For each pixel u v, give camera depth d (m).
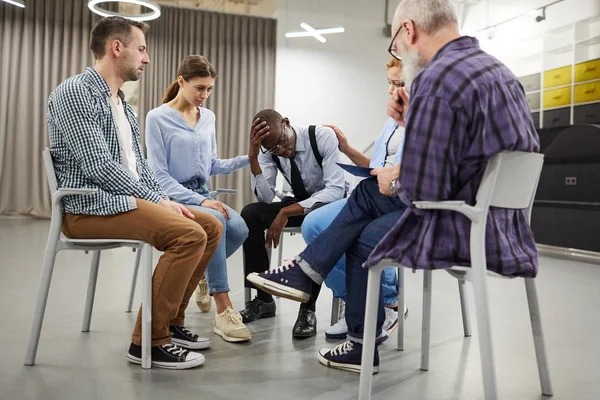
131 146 1.96
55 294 2.80
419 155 1.17
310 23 9.13
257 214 2.40
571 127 5.36
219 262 2.11
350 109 9.31
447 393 1.54
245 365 1.76
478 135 1.17
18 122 7.99
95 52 1.86
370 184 1.69
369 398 1.35
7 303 2.55
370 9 9.32
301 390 1.53
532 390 1.58
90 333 2.10
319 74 9.18
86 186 1.71
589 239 5.19
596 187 5.12
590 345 2.08
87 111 1.69
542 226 5.75
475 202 1.21
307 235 2.11
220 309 2.11
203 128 2.44
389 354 1.94
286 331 2.23
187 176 2.37
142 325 1.69
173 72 8.61
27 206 8.05
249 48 8.93
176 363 1.70
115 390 1.49
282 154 2.40
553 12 7.67
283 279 1.71
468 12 9.25
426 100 1.18
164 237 1.69
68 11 8.15
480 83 1.17
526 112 1.26
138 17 6.32
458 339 2.15
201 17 8.70
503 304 2.84
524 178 1.25
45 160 1.69
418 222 1.26
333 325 2.15
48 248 1.69
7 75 7.94
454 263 1.21
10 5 7.92
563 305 2.86
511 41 8.40
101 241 1.68
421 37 1.33
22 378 1.57
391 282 2.24
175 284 1.71
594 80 6.74
